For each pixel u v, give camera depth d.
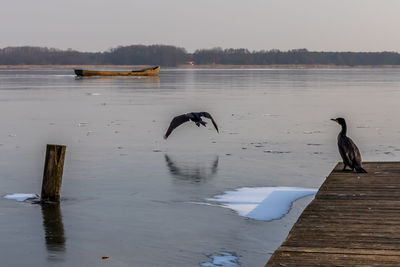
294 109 37.56
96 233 11.06
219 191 14.27
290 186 14.78
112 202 13.32
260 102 44.09
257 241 10.50
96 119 31.36
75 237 10.84
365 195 10.66
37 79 102.88
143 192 14.24
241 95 53.53
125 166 17.64
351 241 7.81
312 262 7.01
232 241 10.51
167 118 31.84
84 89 65.25
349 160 12.91
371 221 8.82
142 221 11.77
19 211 12.58
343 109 37.28
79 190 14.53
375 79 104.94
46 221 11.82
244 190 14.35
